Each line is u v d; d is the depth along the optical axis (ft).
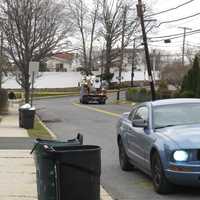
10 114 118.93
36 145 24.86
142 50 342.85
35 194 31.40
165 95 178.40
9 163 43.32
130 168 41.68
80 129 85.51
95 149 23.99
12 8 119.75
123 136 41.14
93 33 330.34
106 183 36.60
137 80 379.96
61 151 23.47
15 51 123.03
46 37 123.44
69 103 208.33
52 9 131.64
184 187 33.94
